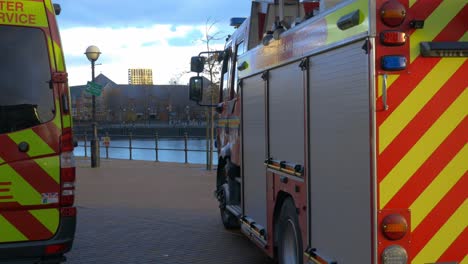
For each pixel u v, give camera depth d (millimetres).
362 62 3594
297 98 4887
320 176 4363
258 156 6258
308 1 5395
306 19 4781
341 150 3945
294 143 4992
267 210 5934
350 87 3781
